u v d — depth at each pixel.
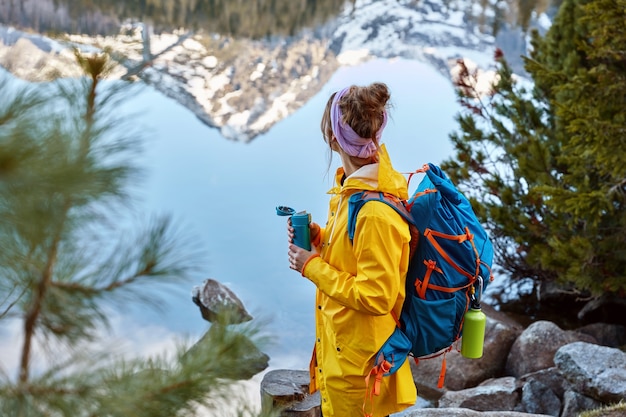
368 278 2.33
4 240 1.32
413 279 2.52
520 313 7.43
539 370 5.83
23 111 1.20
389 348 2.49
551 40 7.77
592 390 4.60
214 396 1.59
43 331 1.49
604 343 6.43
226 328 1.64
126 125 1.37
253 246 8.67
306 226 2.56
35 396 1.40
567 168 7.05
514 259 7.84
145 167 1.33
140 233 1.51
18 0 11.12
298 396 3.87
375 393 2.44
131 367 1.53
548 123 7.66
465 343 2.63
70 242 1.38
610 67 6.22
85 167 1.22
